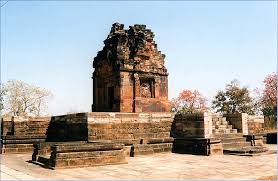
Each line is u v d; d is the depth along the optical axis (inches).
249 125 989.2
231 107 2121.1
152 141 743.7
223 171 483.5
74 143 605.3
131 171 485.4
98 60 1016.9
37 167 535.5
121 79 909.2
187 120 773.3
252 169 502.3
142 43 962.1
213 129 836.0
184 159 634.2
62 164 512.4
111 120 737.0
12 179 422.3
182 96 2354.8
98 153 549.0
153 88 965.2
